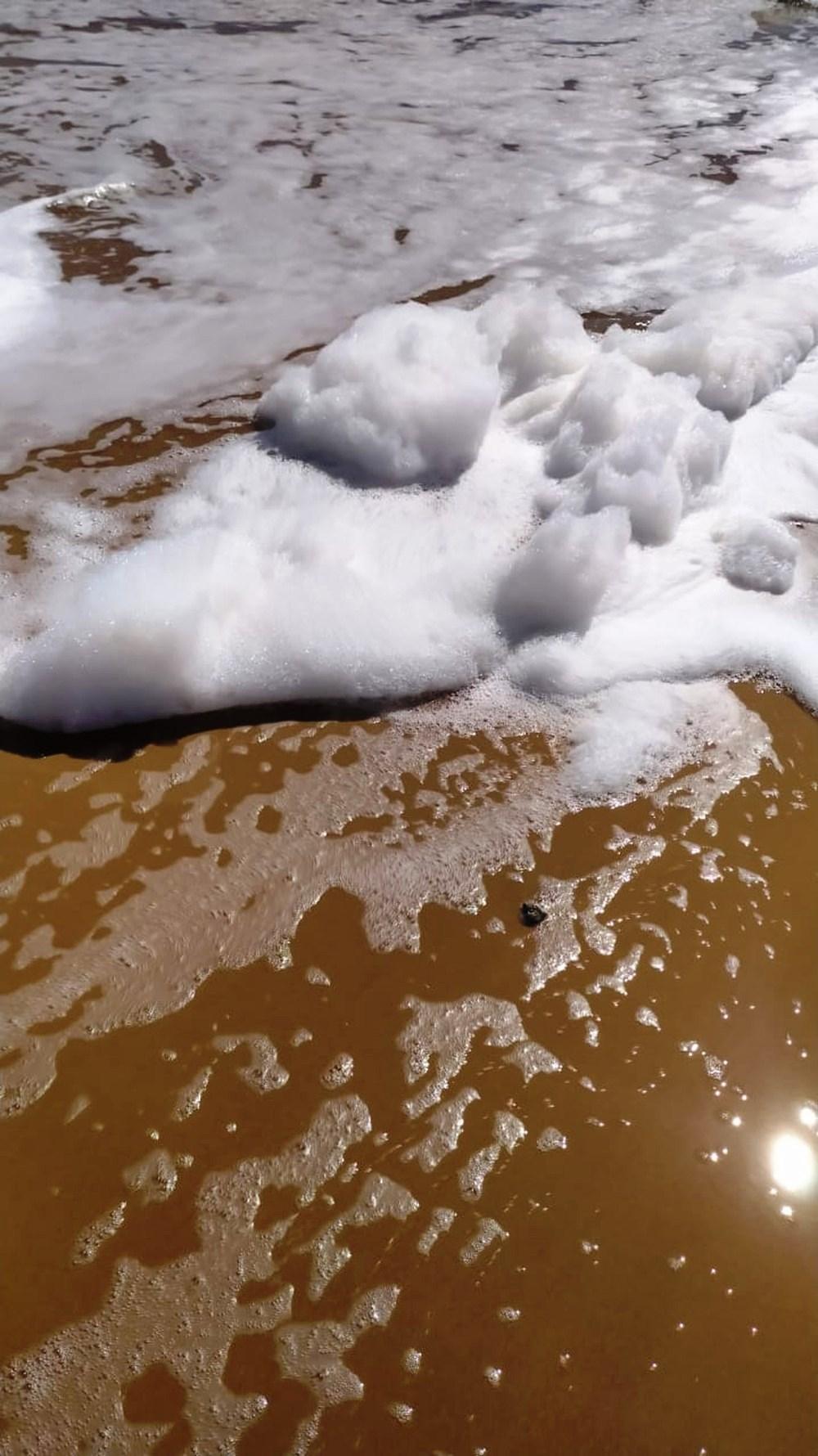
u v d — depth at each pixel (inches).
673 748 70.2
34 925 58.1
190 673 72.2
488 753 69.7
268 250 140.3
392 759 69.2
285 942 58.0
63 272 132.0
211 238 142.9
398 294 130.0
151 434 101.1
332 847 63.3
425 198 157.6
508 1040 53.7
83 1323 43.3
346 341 106.1
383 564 83.7
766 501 93.4
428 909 60.0
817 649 78.2
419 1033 53.9
